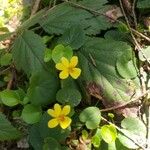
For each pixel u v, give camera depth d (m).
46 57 0.13
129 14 0.15
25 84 0.14
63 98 0.12
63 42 0.13
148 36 0.14
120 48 0.13
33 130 0.12
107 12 0.14
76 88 0.13
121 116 0.13
